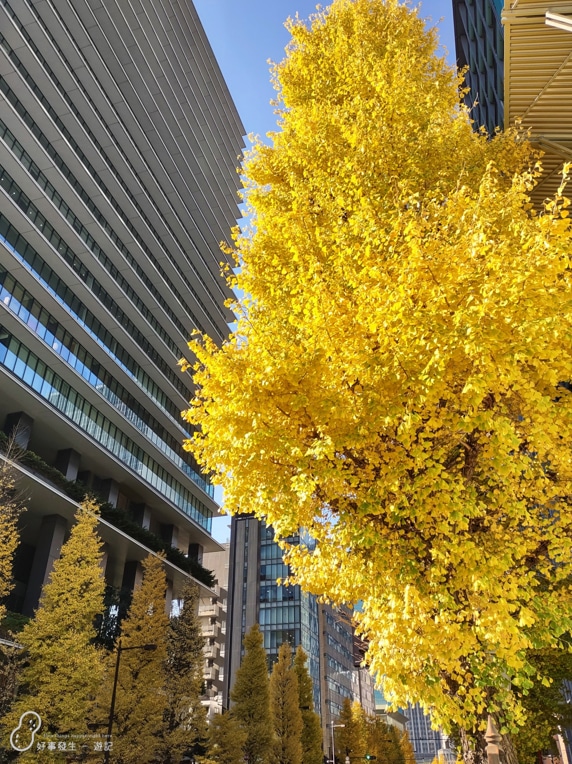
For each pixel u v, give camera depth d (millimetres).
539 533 6105
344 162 8031
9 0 30453
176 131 50094
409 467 5176
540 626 5613
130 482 39312
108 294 38969
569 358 5191
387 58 9234
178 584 43688
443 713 5270
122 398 40375
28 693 22422
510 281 4902
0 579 19172
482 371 4832
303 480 5348
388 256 6141
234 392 5961
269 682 37094
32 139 30266
